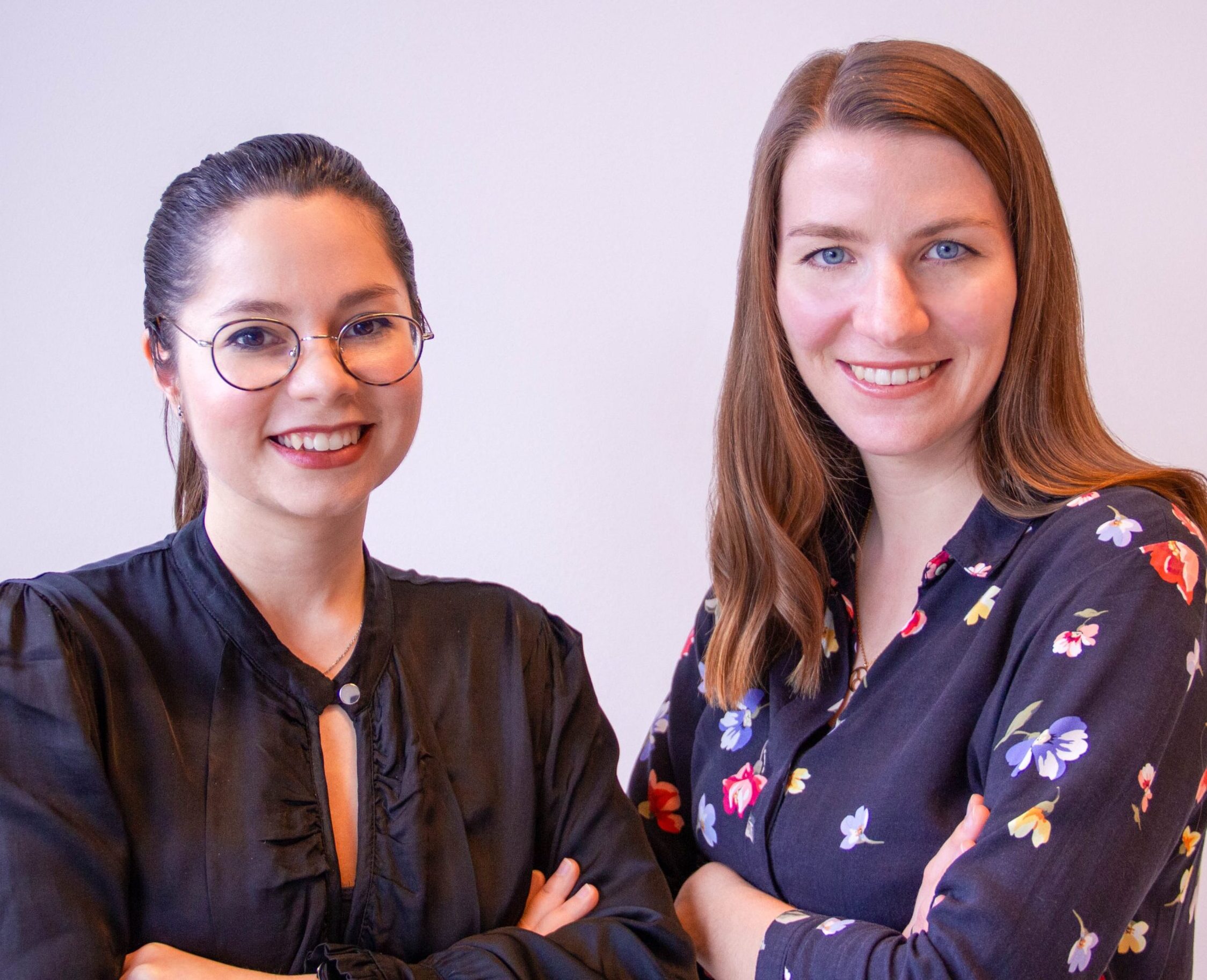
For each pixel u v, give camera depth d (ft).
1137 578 4.66
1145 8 8.54
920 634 5.29
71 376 8.81
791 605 5.59
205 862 4.50
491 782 5.14
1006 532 5.15
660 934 5.01
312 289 4.47
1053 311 5.06
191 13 8.74
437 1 8.93
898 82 4.87
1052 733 4.52
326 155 4.67
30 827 4.25
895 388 5.08
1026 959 4.26
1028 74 8.71
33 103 8.66
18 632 4.54
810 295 5.16
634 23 8.97
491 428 9.18
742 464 5.75
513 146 9.03
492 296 9.11
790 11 8.87
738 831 5.59
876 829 5.05
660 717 6.42
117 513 8.89
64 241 8.73
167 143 8.76
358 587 5.11
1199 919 8.71
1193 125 8.56
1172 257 8.64
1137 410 8.77
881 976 4.52
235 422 4.47
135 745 4.56
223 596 4.81
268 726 4.75
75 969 4.16
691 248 9.05
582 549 9.27
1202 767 4.63
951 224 4.86
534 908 5.11
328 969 4.43
